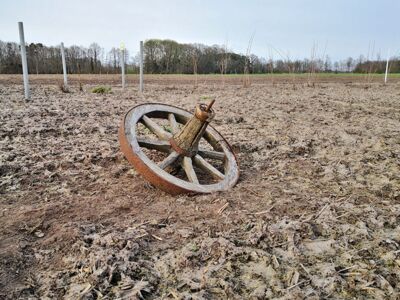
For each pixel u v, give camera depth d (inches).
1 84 522.3
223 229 111.9
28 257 97.3
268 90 538.9
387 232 111.0
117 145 190.5
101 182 146.6
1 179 143.7
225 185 144.6
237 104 360.8
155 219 117.8
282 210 124.6
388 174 159.5
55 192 136.0
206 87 572.1
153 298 82.0
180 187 133.3
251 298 82.0
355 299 82.0
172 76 939.3
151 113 169.0
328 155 188.7
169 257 96.8
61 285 85.7
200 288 84.8
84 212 121.8
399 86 657.6
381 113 324.8
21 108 282.8
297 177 158.2
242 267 93.3
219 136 170.4
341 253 99.7
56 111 274.7
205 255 97.4
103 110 289.1
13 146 182.1
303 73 1007.6
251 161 180.4
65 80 440.5
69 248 100.6
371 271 91.0
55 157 169.3
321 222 114.9
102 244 100.6
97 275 86.9
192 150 150.9
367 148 201.5
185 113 176.7
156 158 177.5
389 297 82.4
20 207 123.6
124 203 128.3
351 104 380.2
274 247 102.5
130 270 90.0
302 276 89.8
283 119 281.7
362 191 142.9
